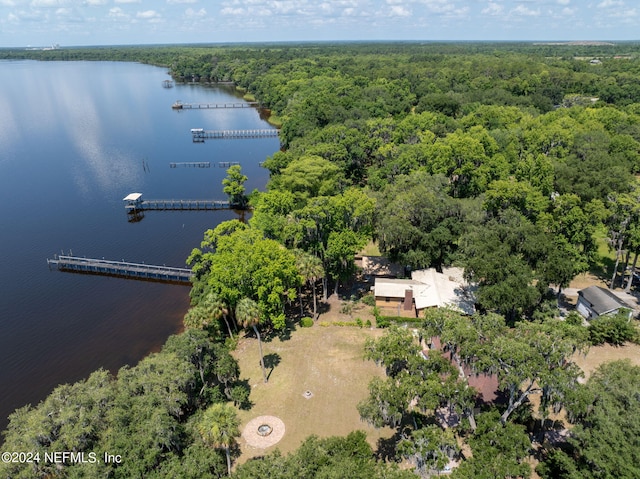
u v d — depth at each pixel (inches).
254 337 2007.9
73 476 1024.2
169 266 2723.9
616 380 1197.1
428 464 1144.8
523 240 1984.5
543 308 1950.1
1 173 4325.8
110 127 6195.9
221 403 1395.2
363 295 2319.1
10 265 2733.8
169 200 3720.5
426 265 2319.1
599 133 3430.1
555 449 1296.8
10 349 2010.3
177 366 1392.7
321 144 3622.0
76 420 1143.6
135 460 1108.5
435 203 2341.3
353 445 1187.3
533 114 4714.6
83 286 2534.5
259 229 2337.6
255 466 1106.1
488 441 1192.2
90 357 1959.9
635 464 1003.9
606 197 2514.8
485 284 1916.8
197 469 1135.6
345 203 2135.8
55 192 3905.0
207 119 6761.8
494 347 1250.0
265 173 4441.4
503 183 2385.6
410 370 1300.4
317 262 2034.9
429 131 3708.2
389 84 6441.9
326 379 1729.8
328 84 6392.7
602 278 2390.5
